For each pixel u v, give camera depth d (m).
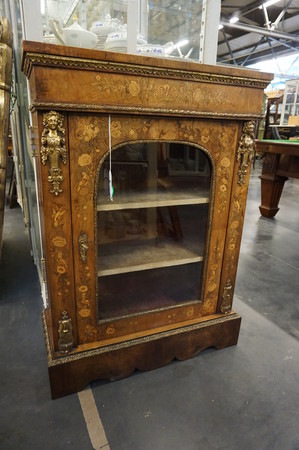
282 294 1.65
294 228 2.80
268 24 5.36
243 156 1.00
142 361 1.06
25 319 1.39
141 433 0.86
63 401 0.96
